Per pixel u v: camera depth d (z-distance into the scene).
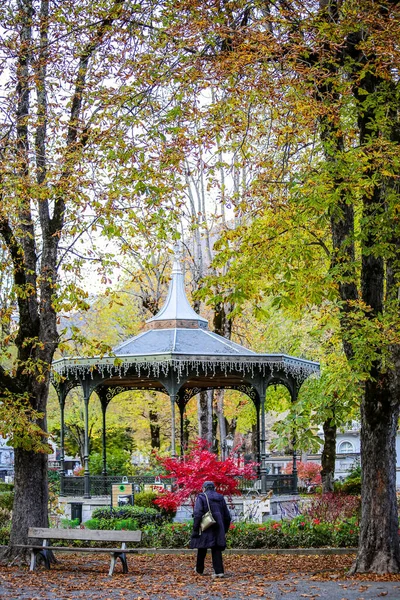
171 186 13.83
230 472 20.44
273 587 13.35
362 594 12.23
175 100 13.68
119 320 37.25
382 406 14.09
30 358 15.37
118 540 15.48
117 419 38.66
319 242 14.79
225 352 24.91
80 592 13.26
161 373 24.73
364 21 12.54
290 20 13.48
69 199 14.63
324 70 13.40
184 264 33.78
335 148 13.38
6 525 20.55
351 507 20.95
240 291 14.02
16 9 15.92
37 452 15.52
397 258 13.98
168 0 13.59
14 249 16.00
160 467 27.78
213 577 14.64
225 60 12.70
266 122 17.45
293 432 14.30
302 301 14.52
